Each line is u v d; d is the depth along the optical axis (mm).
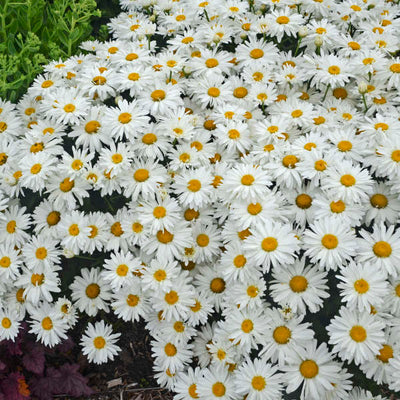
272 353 629
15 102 954
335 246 618
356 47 861
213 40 855
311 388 602
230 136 746
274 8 926
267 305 659
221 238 713
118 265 696
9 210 773
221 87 810
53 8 1133
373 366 609
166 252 689
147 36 948
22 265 725
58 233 718
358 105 827
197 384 666
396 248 619
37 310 728
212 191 697
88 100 800
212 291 716
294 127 783
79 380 755
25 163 713
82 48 1004
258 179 679
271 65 860
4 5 1060
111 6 1236
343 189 645
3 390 725
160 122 766
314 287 635
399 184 665
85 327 833
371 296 587
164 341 723
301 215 686
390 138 699
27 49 997
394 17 959
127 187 711
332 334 595
